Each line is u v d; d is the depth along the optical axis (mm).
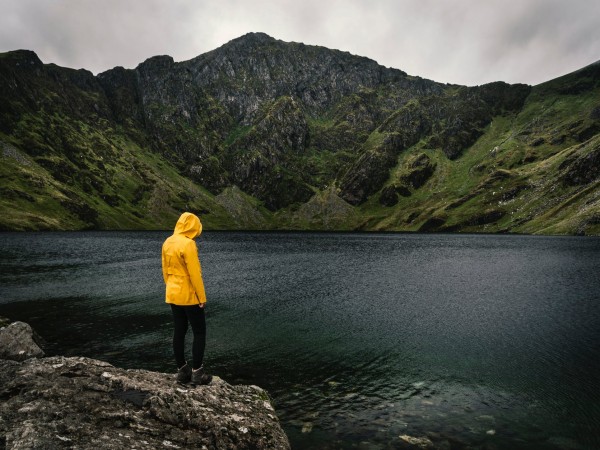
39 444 5688
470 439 12234
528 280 49125
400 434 12523
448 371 18547
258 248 120125
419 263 72312
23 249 101562
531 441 12125
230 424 8727
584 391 16125
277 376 17984
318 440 12086
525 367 19000
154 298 36688
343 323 27906
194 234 8844
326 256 89438
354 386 16781
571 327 26281
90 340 23453
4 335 15695
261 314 30797
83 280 48562
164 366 19109
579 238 165500
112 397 7969
